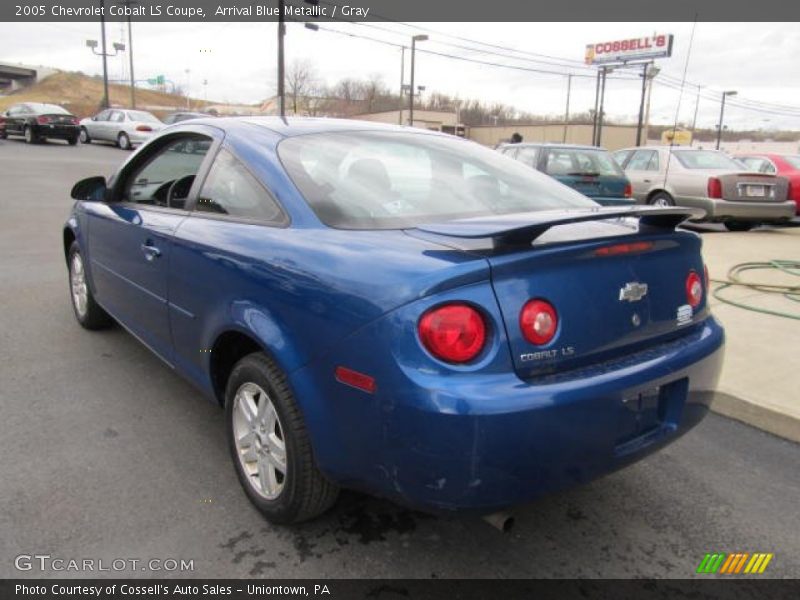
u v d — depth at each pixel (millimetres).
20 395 3766
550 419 2004
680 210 2283
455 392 1925
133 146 25906
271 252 2482
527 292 2045
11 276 6516
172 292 3180
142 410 3625
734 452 3439
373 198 2639
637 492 3025
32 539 2504
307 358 2268
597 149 10188
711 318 2781
